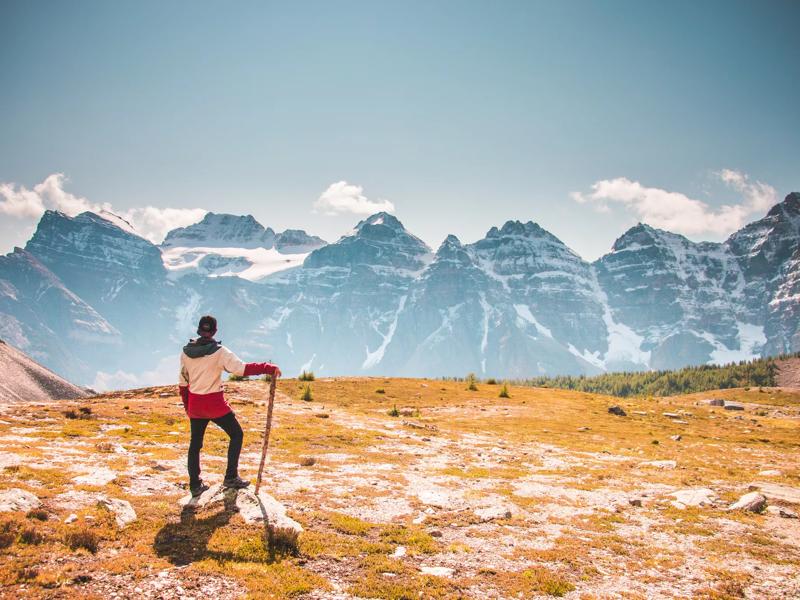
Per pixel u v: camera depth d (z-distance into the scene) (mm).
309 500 14766
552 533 14430
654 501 19422
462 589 10133
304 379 69312
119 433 22375
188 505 12164
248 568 9578
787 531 16391
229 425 12820
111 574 8641
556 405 66812
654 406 74125
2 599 7301
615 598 10422
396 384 74062
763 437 52656
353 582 9898
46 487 12117
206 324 12547
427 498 16531
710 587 11406
